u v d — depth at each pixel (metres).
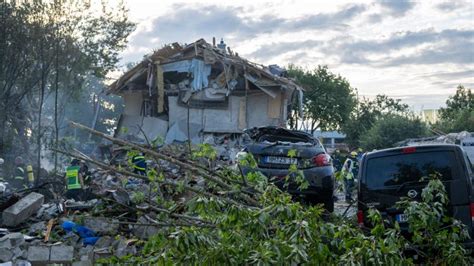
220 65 25.36
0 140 19.34
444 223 8.02
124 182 8.72
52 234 8.17
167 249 4.79
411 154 8.80
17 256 7.38
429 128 54.53
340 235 5.23
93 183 10.97
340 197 15.49
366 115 68.25
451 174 8.47
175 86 25.28
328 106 57.03
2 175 16.69
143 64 25.19
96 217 8.40
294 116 32.22
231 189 7.29
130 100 26.73
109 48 24.95
